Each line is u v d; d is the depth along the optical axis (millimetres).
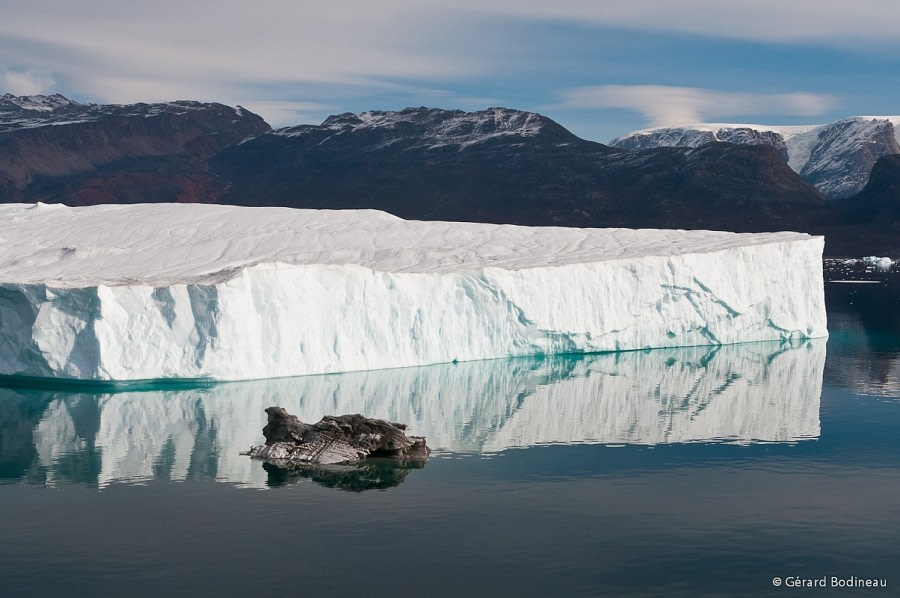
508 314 57219
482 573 25750
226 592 24469
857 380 54094
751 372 56250
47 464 35406
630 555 27062
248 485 33000
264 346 49750
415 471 34969
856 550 27625
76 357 46500
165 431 40031
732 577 25719
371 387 49125
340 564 26234
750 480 34219
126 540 27797
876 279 141250
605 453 37844
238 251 69062
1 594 24234
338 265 51688
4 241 76125
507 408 45688
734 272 63469
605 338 60750
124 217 81562
